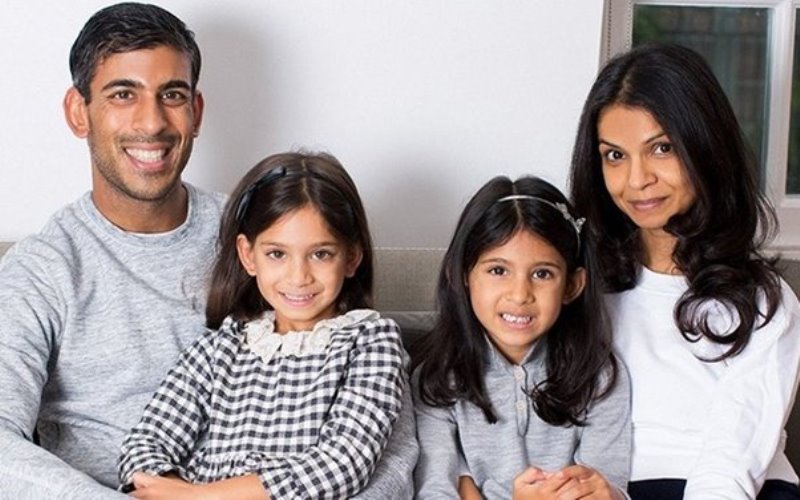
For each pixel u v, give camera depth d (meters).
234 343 1.63
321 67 1.99
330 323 1.61
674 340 1.69
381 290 1.89
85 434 1.64
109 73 1.64
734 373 1.64
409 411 1.66
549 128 2.05
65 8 1.91
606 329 1.69
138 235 1.70
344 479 1.46
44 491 1.38
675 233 1.66
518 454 1.65
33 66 1.93
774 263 1.73
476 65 2.02
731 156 1.65
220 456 1.56
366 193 2.04
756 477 1.57
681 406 1.67
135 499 1.38
